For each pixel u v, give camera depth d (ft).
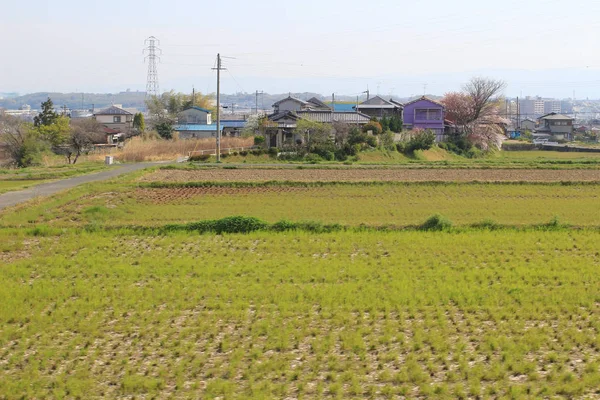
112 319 54.13
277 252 77.30
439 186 131.54
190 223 90.89
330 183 132.87
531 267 69.62
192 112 329.31
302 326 52.01
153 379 42.19
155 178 145.07
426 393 40.32
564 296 59.21
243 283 64.49
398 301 57.77
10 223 92.84
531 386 41.32
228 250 78.33
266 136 235.40
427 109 279.28
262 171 160.97
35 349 47.85
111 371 44.11
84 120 262.06
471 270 68.39
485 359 45.65
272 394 40.34
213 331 50.72
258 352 46.01
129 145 241.76
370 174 152.35
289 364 44.83
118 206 107.86
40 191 126.41
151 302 58.03
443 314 55.06
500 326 51.78
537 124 442.91
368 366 44.42
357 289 62.08
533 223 92.99
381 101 310.04
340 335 49.67
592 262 71.97
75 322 53.01
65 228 89.10
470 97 281.13
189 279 65.87
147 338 49.78
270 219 97.30
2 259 74.28
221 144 237.04
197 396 40.24
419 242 81.05
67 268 70.44
